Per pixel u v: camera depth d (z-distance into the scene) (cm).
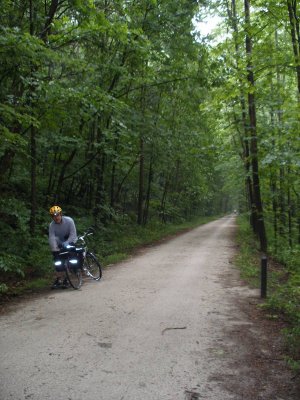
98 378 440
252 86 1162
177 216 4403
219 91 1213
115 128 1727
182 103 2403
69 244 915
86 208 2142
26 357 499
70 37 1216
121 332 604
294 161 1223
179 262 1391
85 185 2150
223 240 2316
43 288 951
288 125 1134
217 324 659
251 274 1116
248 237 2300
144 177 3102
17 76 1130
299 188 1669
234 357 514
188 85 2036
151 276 1105
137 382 433
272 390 423
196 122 2597
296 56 1024
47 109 1226
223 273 1162
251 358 512
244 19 1431
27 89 1165
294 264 1175
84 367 470
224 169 3103
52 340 564
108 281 1030
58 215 905
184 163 3519
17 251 1167
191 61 1920
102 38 1545
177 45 1844
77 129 1670
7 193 1513
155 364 483
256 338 592
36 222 1463
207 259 1469
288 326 655
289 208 1812
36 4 1245
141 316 695
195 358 506
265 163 1271
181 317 694
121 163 2038
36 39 895
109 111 1366
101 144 1652
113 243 1797
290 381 446
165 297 845
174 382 436
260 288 952
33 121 1027
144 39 1310
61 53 1145
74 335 586
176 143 2370
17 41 871
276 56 1184
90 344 548
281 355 524
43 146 1561
